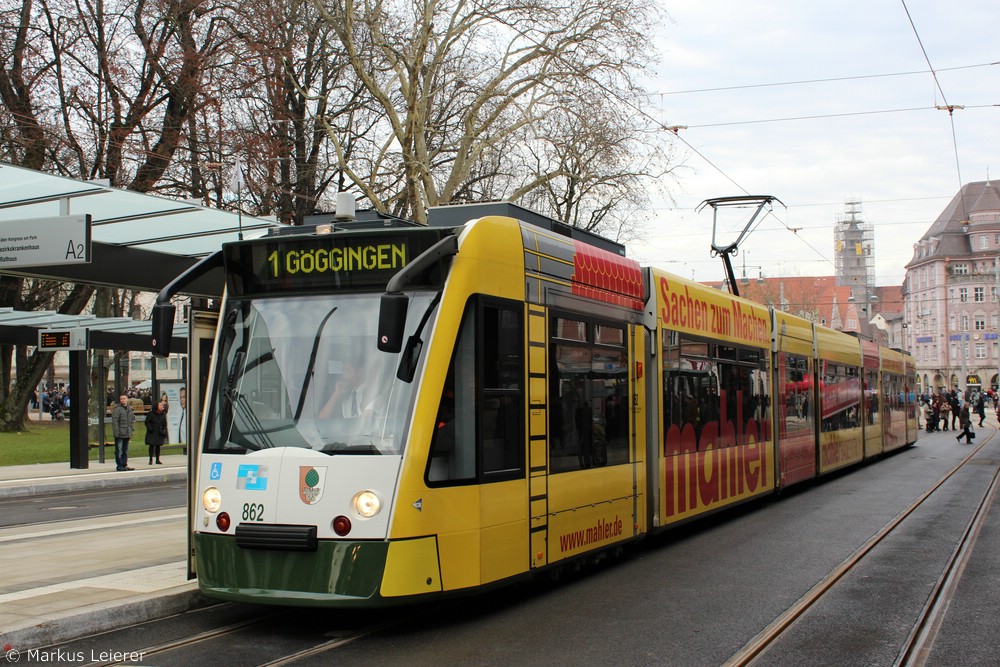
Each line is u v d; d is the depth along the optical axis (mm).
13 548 11094
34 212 18406
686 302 12711
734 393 14688
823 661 6820
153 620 7973
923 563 10867
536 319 8766
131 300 48875
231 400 7918
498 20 28078
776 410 17031
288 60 29250
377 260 7824
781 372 17469
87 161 30031
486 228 8195
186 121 29922
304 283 8008
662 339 11766
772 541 12555
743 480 14883
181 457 30297
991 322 119625
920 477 22391
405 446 7277
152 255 20672
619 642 7277
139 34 30000
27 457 29328
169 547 11031
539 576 9289
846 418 23406
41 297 37125
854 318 140875
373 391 7523
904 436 32969
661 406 11641
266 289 8125
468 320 7820
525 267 8664
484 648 7098
